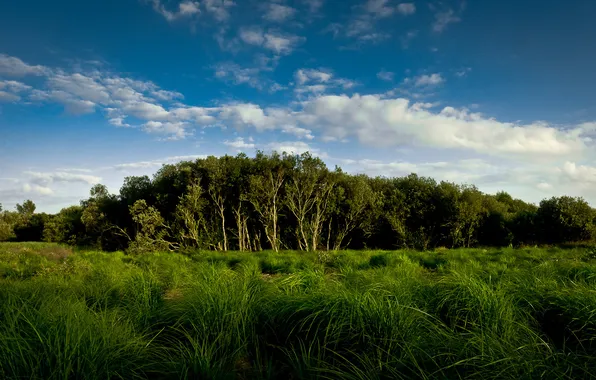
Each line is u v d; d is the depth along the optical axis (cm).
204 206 2216
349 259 1067
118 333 358
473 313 409
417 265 944
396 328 346
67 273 841
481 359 287
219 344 364
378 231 2283
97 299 500
